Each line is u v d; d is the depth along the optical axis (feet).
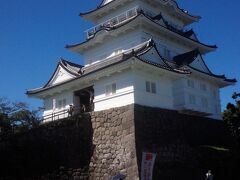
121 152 90.38
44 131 105.70
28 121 131.95
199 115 124.16
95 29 135.23
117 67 98.43
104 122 97.14
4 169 100.68
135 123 90.17
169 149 96.48
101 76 105.50
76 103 118.11
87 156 96.84
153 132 94.27
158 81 106.52
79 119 100.94
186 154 100.63
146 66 98.37
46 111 127.85
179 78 114.21
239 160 101.19
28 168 100.53
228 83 135.33
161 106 104.17
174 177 93.30
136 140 88.28
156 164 90.27
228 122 131.54
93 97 114.01
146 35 121.90
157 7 139.44
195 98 119.03
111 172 90.33
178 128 103.24
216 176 99.71
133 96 95.81
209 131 116.78
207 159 102.22
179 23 151.23
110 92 103.71
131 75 98.17
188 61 122.52
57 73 127.13
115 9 138.92
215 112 129.70
